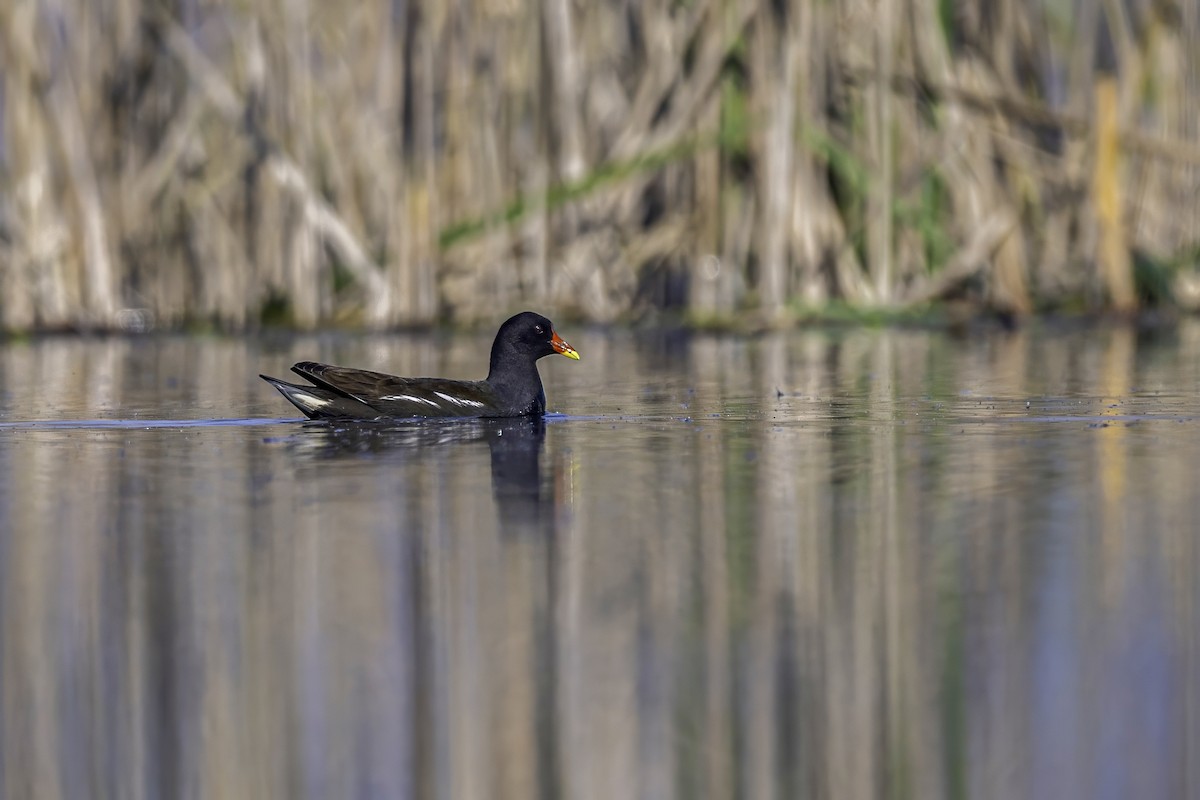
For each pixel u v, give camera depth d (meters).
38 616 8.62
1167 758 6.68
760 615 8.55
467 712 7.23
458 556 9.82
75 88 26.27
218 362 22.98
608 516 10.99
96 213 26.67
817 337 26.42
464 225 27.23
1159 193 29.80
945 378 19.95
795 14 25.61
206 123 28.34
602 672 7.70
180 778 6.65
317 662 7.87
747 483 12.24
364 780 6.60
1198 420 15.62
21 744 6.98
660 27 26.73
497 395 16.47
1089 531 10.41
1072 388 18.58
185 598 8.91
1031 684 7.49
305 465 13.18
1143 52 29.31
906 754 6.75
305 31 26.67
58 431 15.41
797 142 26.23
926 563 9.61
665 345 25.36
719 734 6.98
